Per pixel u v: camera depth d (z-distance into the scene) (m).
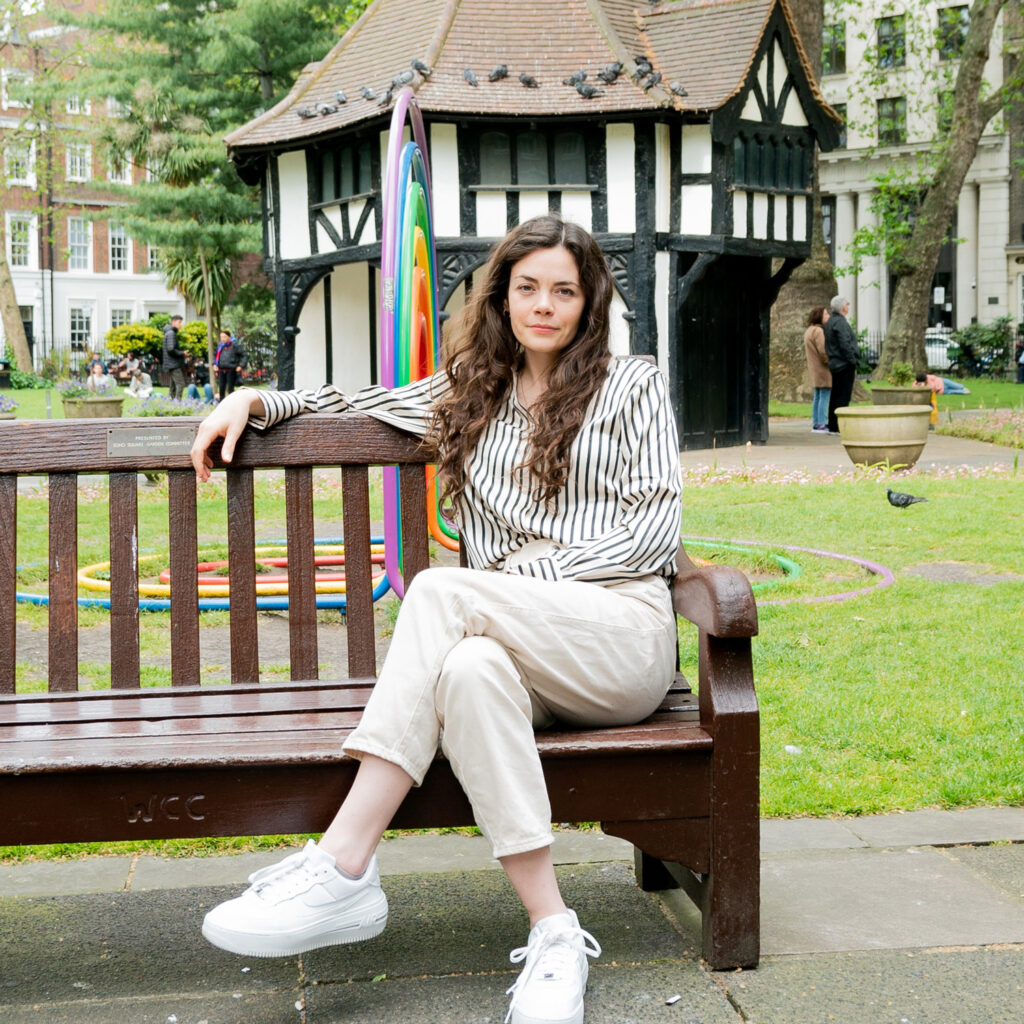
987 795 3.37
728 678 2.33
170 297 49.59
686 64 16.20
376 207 16.28
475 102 15.38
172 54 27.75
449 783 2.27
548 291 2.52
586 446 2.49
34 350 46.31
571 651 2.29
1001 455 14.13
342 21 28.09
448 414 2.59
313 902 2.17
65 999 2.30
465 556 2.81
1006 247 40.62
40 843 2.20
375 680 2.79
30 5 32.56
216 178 27.44
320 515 10.04
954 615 5.70
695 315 16.52
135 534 2.75
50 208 37.47
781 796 3.36
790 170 16.83
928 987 2.30
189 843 3.13
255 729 2.39
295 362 18.44
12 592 2.71
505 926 2.60
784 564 7.05
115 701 2.65
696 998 2.27
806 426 19.77
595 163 15.70
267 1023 2.20
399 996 2.29
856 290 43.41
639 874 2.80
